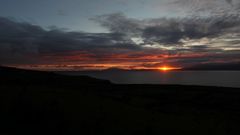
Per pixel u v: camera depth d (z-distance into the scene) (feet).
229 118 149.79
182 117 120.98
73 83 369.91
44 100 110.52
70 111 97.60
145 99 212.02
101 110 105.91
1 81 280.10
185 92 303.68
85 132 77.25
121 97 209.36
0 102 99.66
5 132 67.67
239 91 326.65
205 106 215.92
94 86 346.13
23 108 95.14
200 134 88.84
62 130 77.05
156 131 85.20
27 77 364.58
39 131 74.02
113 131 80.74
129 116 102.47
